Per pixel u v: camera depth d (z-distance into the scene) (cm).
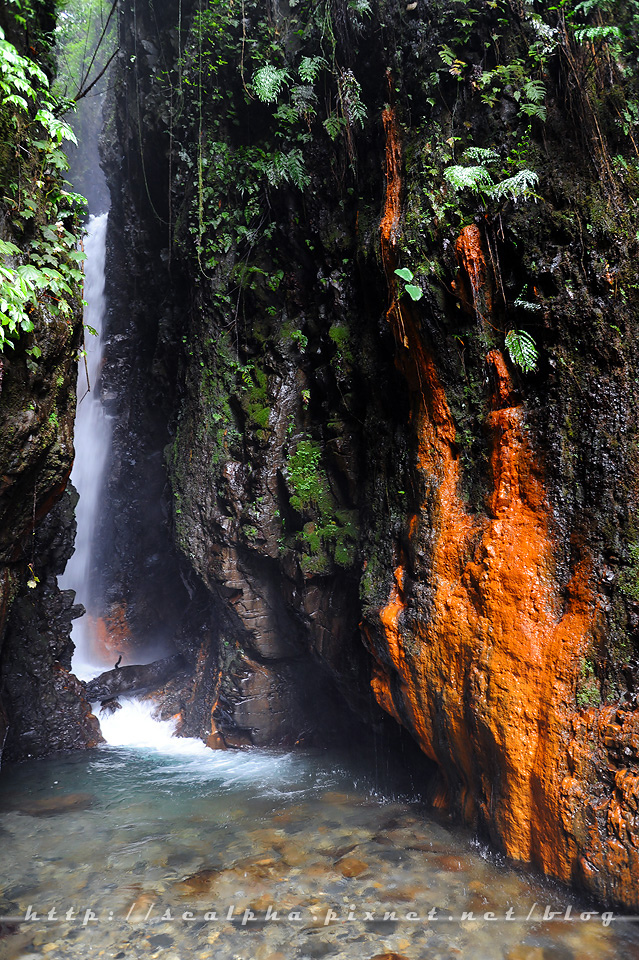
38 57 518
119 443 1267
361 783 692
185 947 398
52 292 489
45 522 844
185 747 862
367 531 661
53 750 836
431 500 566
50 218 509
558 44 532
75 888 473
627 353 460
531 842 461
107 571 1278
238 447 817
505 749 473
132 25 954
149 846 544
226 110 830
